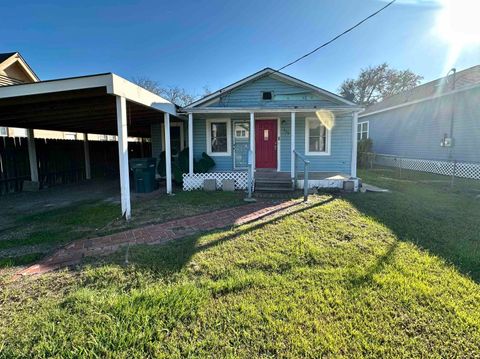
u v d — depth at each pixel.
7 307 2.38
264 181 7.90
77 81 4.56
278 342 1.95
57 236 4.28
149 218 5.24
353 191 7.84
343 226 4.48
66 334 2.03
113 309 2.30
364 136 20.19
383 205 5.99
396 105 15.23
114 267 3.09
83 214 5.66
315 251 3.46
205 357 1.82
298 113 9.51
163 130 11.33
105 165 14.04
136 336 1.99
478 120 10.48
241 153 10.28
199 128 10.18
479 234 4.11
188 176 8.59
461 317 2.17
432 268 3.01
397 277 2.80
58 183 10.76
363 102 35.81
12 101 5.05
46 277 2.90
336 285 2.67
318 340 1.95
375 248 3.57
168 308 2.30
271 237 4.01
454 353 1.84
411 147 14.51
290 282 2.74
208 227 4.57
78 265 3.16
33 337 2.00
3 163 8.59
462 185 9.08
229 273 2.94
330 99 9.86
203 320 2.17
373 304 2.36
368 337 1.98
